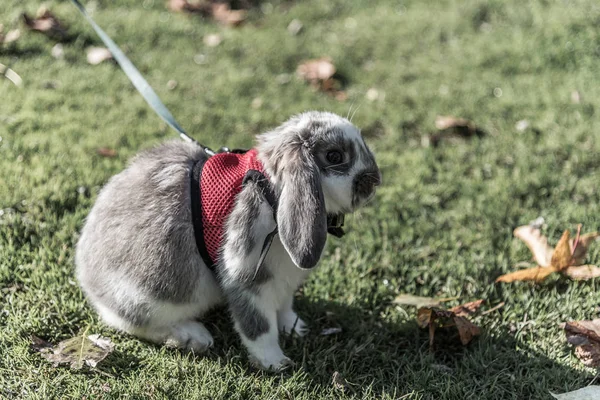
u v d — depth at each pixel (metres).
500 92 1.75
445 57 1.93
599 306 1.22
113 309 1.12
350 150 1.06
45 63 1.75
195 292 1.11
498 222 1.38
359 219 1.38
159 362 1.12
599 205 1.40
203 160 1.12
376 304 1.24
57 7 1.99
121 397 1.07
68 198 1.35
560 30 1.94
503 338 1.18
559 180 1.47
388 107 1.69
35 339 1.13
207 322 1.19
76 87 1.66
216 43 1.96
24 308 1.18
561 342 1.17
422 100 1.71
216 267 1.09
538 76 1.82
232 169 1.09
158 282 1.09
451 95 1.74
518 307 1.22
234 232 1.06
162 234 1.08
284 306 1.18
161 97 1.67
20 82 1.66
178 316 1.13
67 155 1.46
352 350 1.16
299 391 1.10
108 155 1.47
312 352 1.15
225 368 1.11
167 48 1.92
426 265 1.30
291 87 1.79
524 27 2.04
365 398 1.09
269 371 1.12
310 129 1.06
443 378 1.13
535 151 1.55
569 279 1.26
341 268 1.29
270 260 1.08
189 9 2.12
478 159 1.53
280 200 1.03
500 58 1.89
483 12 2.13
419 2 2.26
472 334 1.17
